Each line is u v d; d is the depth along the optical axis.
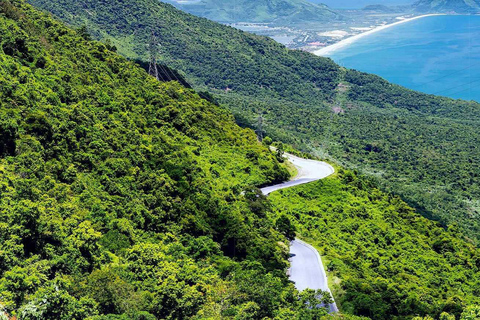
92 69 113.75
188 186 87.75
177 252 68.38
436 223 136.12
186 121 122.50
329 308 68.62
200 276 61.19
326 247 93.06
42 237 53.59
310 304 64.56
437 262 107.62
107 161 80.88
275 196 112.81
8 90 75.50
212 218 83.75
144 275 58.25
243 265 73.00
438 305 75.12
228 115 153.88
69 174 72.75
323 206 114.94
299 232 99.88
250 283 62.75
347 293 72.56
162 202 80.19
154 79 136.88
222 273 69.81
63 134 78.88
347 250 99.38
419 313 70.94
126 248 63.03
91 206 68.31
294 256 87.44
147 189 82.50
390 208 129.38
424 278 99.25
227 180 109.25
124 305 50.59
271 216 101.50
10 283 44.19
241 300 59.34
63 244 54.69
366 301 69.88
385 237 112.31
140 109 112.88
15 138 70.06
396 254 107.12
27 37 96.81
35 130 73.88
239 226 82.81
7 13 106.62
